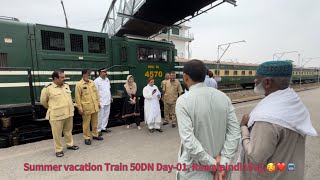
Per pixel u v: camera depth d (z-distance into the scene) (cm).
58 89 406
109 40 671
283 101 141
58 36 571
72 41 596
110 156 405
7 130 493
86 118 464
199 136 163
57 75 404
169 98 634
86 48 621
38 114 526
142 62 714
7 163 370
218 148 167
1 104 498
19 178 320
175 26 984
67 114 408
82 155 409
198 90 166
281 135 137
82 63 615
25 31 523
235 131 172
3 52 497
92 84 480
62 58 577
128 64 686
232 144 168
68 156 404
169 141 494
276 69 146
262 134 136
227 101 174
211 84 546
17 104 495
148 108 569
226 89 2019
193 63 167
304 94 1783
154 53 748
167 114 652
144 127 621
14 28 509
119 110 700
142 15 841
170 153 423
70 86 595
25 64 525
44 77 550
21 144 484
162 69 773
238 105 1087
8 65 505
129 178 324
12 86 509
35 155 407
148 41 727
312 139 507
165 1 723
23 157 396
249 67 2280
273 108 141
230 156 166
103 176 329
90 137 505
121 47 684
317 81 3969
